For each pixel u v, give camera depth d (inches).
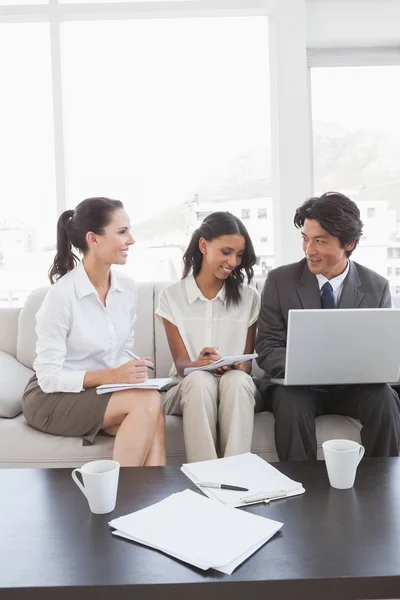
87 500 44.1
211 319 79.9
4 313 89.7
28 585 32.2
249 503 42.7
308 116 128.5
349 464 44.8
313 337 62.7
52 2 125.6
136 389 65.1
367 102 134.6
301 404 67.4
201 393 65.8
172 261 134.1
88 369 72.9
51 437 68.2
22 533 38.7
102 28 131.0
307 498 43.6
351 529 38.3
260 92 132.0
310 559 34.4
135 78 132.0
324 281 77.4
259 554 35.2
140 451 60.7
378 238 135.5
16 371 80.9
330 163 135.2
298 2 121.3
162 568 33.7
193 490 45.4
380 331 63.2
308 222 74.5
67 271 77.8
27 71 130.6
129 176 132.7
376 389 68.9
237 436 65.3
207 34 131.6
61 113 126.8
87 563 34.5
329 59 134.1
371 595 32.4
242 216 133.2
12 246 132.6
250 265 80.4
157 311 80.7
